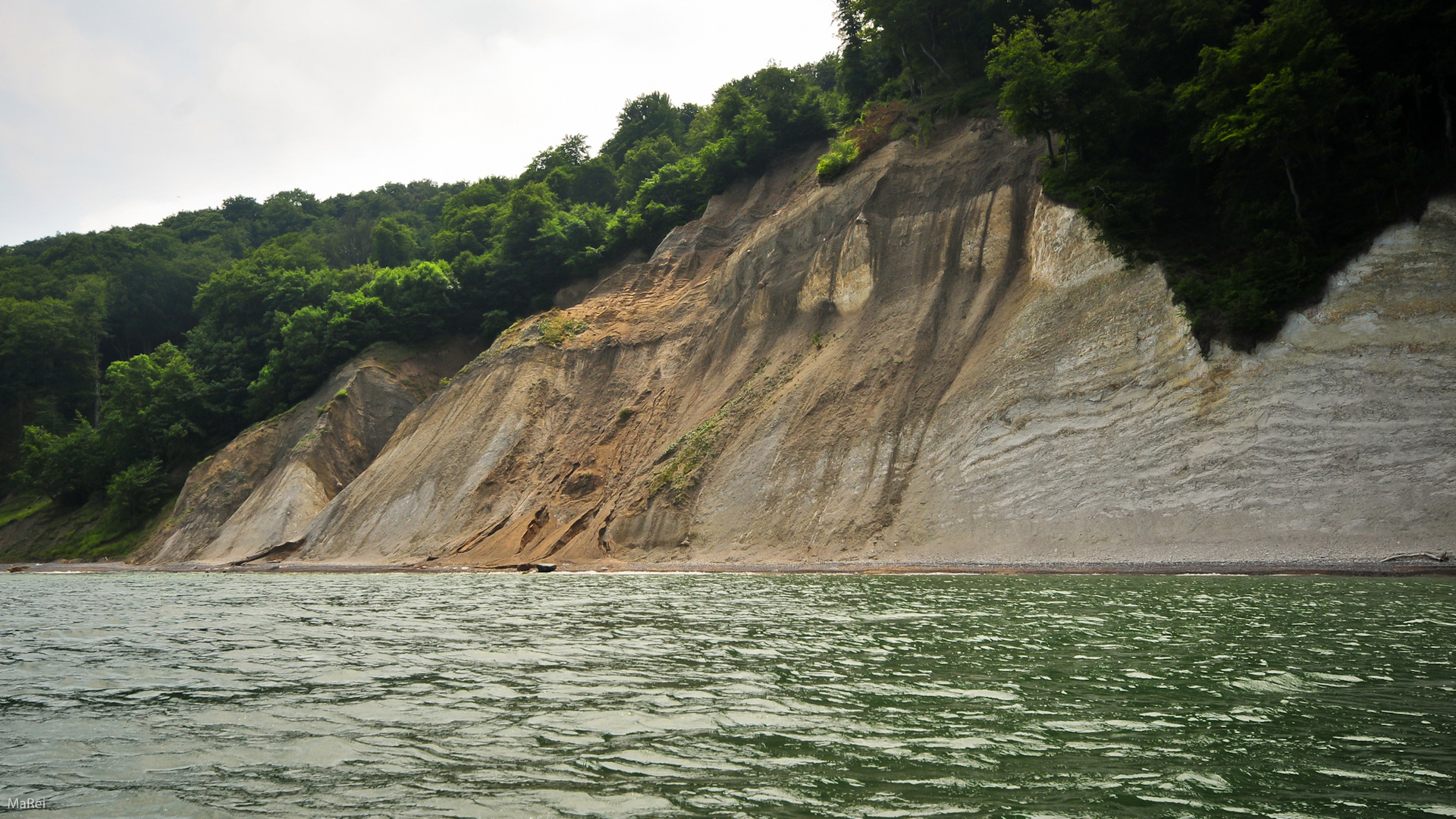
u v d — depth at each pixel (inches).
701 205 2987.2
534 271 3265.3
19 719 430.6
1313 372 1247.5
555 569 1710.1
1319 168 1413.6
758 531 1625.2
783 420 1775.3
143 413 3201.3
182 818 287.1
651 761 336.8
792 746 352.2
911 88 2468.0
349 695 469.4
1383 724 367.2
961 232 1875.0
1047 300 1585.9
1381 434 1180.5
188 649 661.3
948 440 1539.1
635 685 475.8
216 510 2748.5
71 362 3932.1
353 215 6166.3
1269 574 1065.5
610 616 815.1
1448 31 1326.3
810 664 524.4
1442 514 1101.7
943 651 559.2
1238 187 1510.8
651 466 1936.5
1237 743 344.8
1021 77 1657.2
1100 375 1425.9
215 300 3649.1
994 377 1550.2
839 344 1870.1
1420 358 1198.3
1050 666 500.4
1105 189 1578.5
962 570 1285.7
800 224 2229.3
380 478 2391.7
